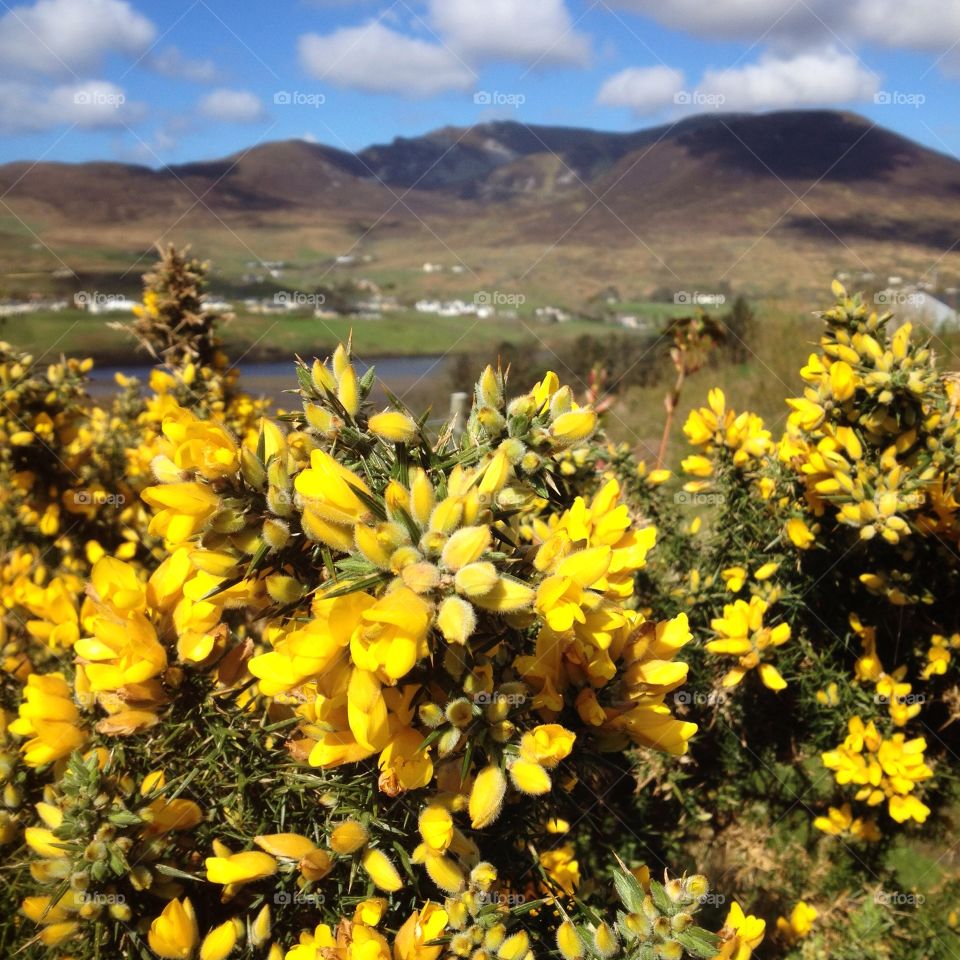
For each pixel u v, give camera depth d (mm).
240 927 1145
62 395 2900
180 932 1093
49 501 2871
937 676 2615
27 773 1402
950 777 2557
